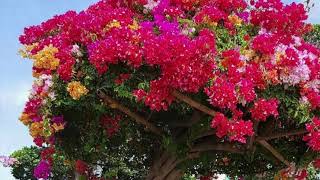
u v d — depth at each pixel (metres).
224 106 10.85
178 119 12.62
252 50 11.38
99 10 12.00
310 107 11.30
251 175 14.62
